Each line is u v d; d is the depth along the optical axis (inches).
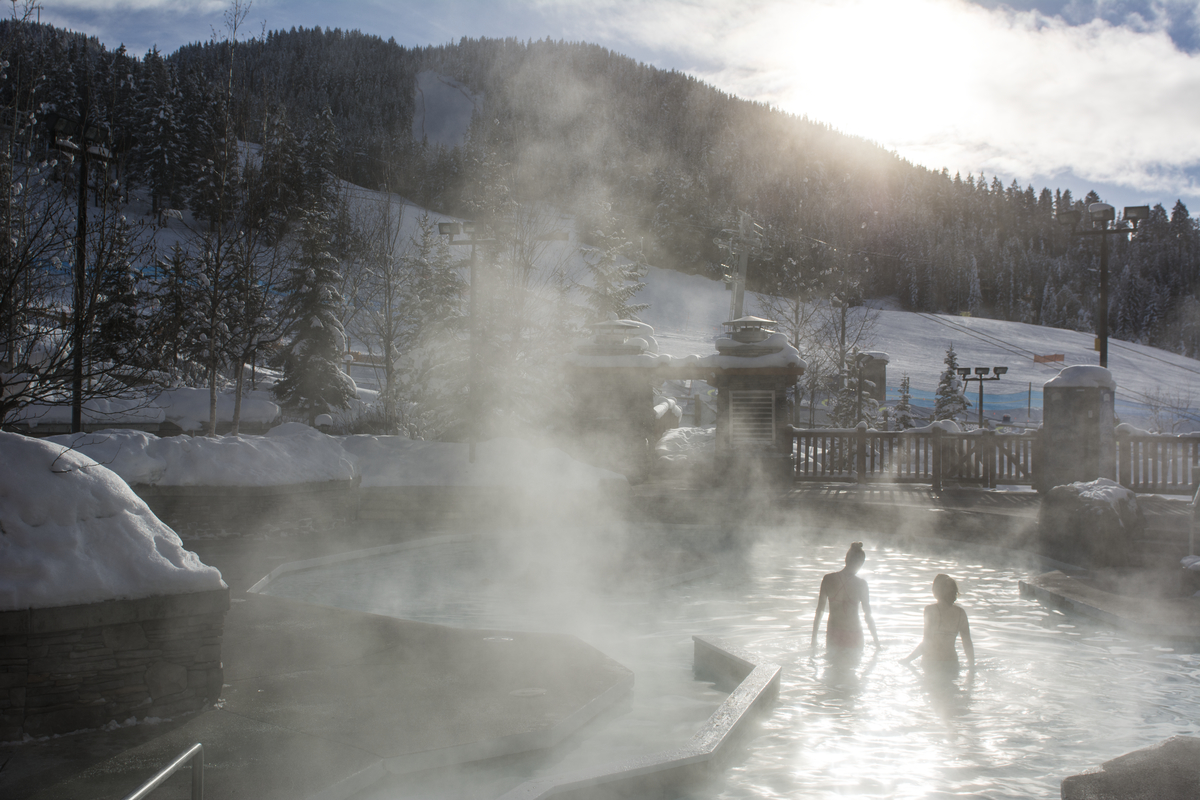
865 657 282.8
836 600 293.7
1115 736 203.0
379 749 166.1
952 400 1884.8
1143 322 5797.2
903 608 360.5
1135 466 605.9
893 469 712.4
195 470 472.4
